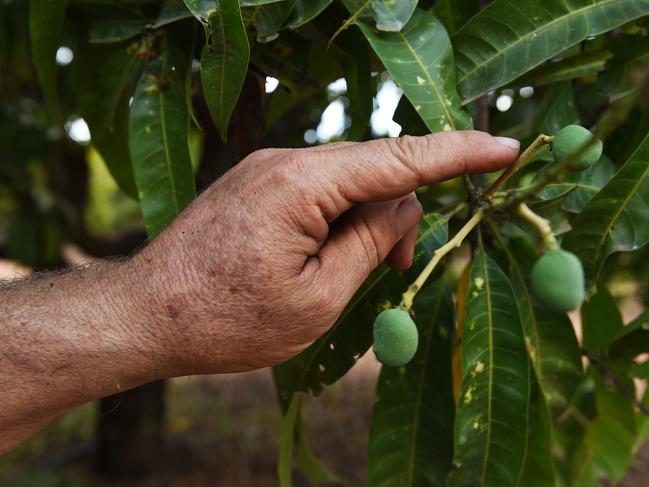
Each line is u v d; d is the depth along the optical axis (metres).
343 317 0.40
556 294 0.27
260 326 0.32
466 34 0.36
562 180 0.38
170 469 1.60
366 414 1.94
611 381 0.46
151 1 0.42
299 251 0.31
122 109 0.51
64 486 1.53
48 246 1.21
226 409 2.02
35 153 1.13
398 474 0.41
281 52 0.40
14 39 0.75
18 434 0.36
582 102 0.46
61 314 0.33
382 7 0.35
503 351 0.37
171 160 0.39
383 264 0.39
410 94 0.35
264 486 1.57
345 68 0.40
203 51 0.32
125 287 0.33
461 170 0.31
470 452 0.37
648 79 0.24
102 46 0.46
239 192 0.31
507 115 0.66
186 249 0.32
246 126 0.46
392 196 0.31
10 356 0.33
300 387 0.41
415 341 0.30
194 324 0.32
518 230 0.42
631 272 0.72
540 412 0.38
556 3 0.35
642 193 0.34
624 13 0.35
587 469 0.55
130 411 1.56
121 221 2.62
